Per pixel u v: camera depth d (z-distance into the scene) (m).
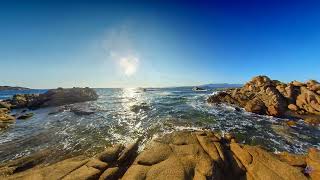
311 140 15.33
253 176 9.37
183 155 10.51
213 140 12.66
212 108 28.50
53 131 18.02
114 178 9.09
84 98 42.53
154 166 9.44
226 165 10.12
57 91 41.66
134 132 16.98
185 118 21.75
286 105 28.81
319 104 26.83
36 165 11.16
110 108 30.69
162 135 15.29
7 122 21.86
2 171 10.04
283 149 13.48
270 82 36.22
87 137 15.98
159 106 30.64
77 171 9.20
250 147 11.78
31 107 35.84
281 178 8.90
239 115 24.11
